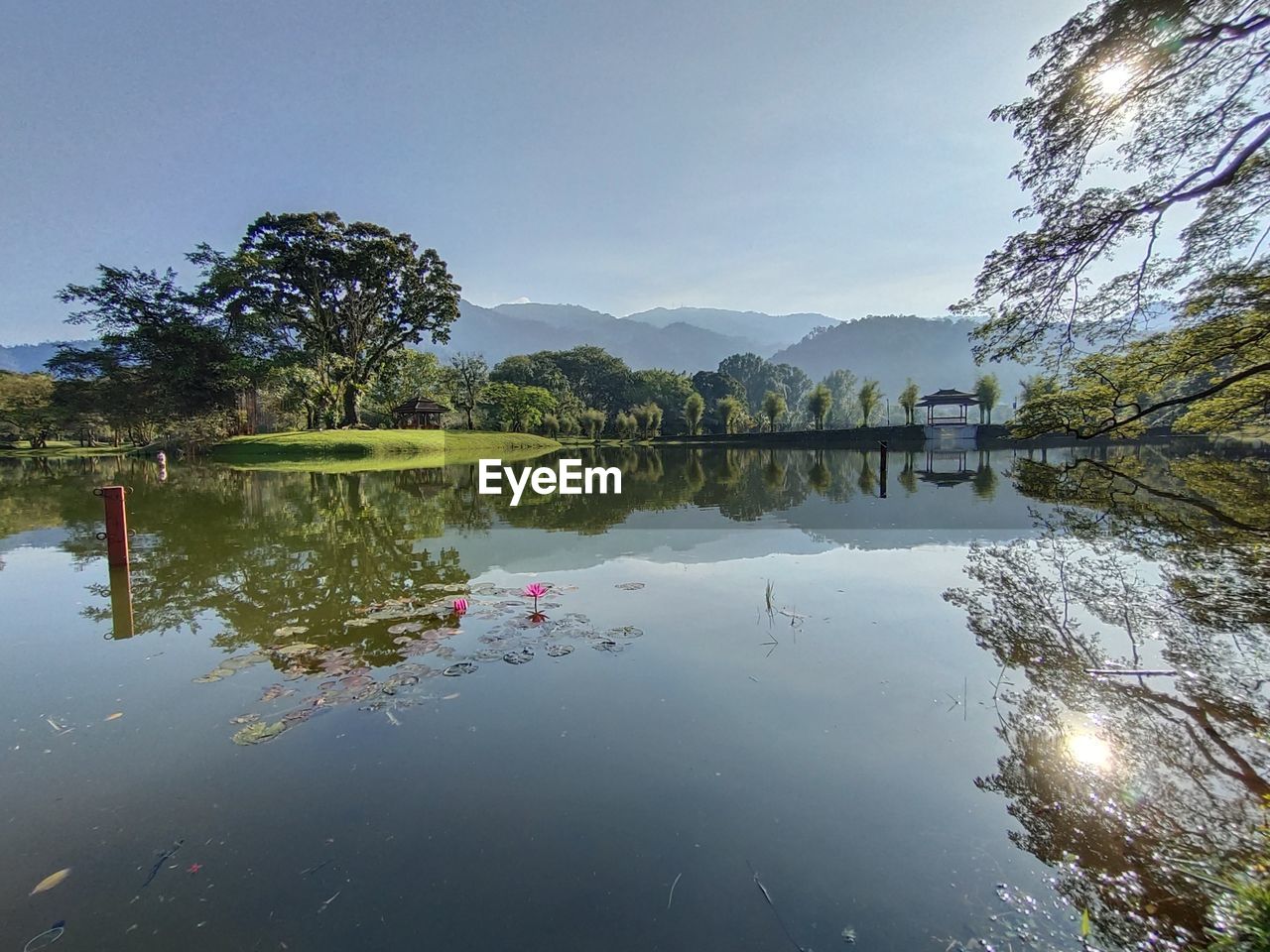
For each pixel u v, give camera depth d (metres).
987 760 3.10
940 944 2.02
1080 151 6.75
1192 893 2.23
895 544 8.37
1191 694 3.85
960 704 3.69
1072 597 5.82
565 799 2.77
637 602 5.80
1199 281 6.62
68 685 4.07
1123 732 3.40
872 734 3.34
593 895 2.21
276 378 31.78
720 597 5.96
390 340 39.22
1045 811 2.71
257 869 2.36
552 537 9.09
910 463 25.66
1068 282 7.24
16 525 10.45
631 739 3.29
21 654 4.64
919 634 4.89
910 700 3.74
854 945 2.01
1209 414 7.63
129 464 24.75
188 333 30.73
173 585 6.53
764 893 2.22
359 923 2.10
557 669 4.20
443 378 51.78
